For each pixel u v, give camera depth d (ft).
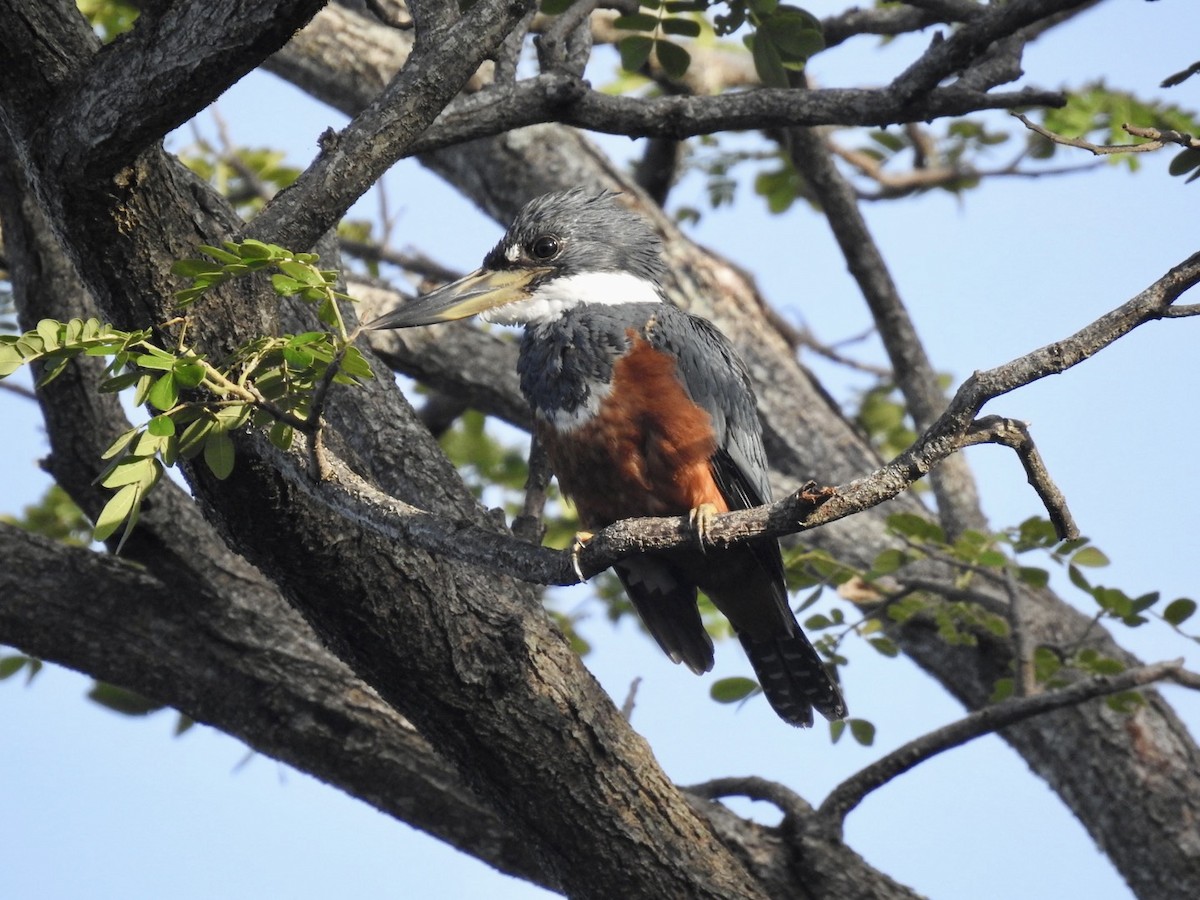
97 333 19.44
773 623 32.14
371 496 21.67
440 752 27.43
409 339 42.55
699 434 29.25
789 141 41.88
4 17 19.74
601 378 29.63
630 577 30.86
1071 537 19.42
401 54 44.91
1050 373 18.24
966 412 18.22
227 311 22.07
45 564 31.76
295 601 25.00
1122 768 37.17
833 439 45.16
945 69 29.40
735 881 28.30
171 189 21.57
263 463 22.27
